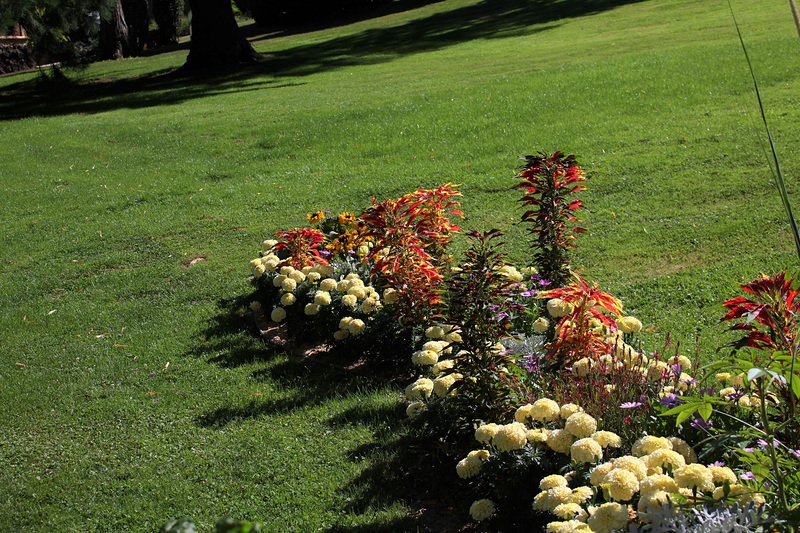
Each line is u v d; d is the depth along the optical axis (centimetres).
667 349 457
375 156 1150
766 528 212
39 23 2164
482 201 863
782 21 1853
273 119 1511
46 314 704
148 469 405
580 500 253
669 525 216
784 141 873
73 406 500
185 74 2512
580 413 288
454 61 2211
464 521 324
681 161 873
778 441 270
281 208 954
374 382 484
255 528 104
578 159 952
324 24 3966
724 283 552
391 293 504
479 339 356
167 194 1082
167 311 681
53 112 1953
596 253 662
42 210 1062
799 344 246
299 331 559
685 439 296
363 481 369
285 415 451
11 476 418
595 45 2083
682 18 2336
